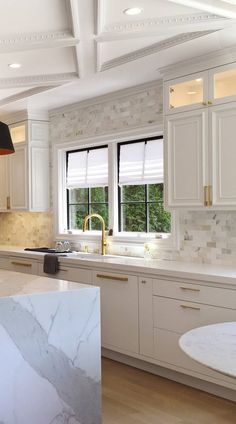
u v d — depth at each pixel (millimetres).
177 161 4062
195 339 1993
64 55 3945
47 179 6121
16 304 2559
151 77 4512
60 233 6008
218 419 3129
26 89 5098
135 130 4918
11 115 6180
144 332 3986
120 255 5145
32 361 2605
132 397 3518
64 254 5266
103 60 4059
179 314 3691
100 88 4918
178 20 3164
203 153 3846
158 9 3021
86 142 5555
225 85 3869
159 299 3848
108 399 3480
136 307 4055
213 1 2826
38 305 2639
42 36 3418
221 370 1592
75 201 5984
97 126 5395
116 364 4340
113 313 4277
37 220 6320
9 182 6285
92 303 2861
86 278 4574
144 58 3893
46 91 4980
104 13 3057
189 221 4410
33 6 2975
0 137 3268
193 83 4098
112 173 5312
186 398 3498
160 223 4875
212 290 3445
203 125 3844
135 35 3402
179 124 4043
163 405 3363
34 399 2607
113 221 5293
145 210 5027
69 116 5781
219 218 4152
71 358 2756
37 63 4148
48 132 6098
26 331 2590
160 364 3846
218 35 3406
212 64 3791
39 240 6293
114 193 5301
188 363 3621
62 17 3154
